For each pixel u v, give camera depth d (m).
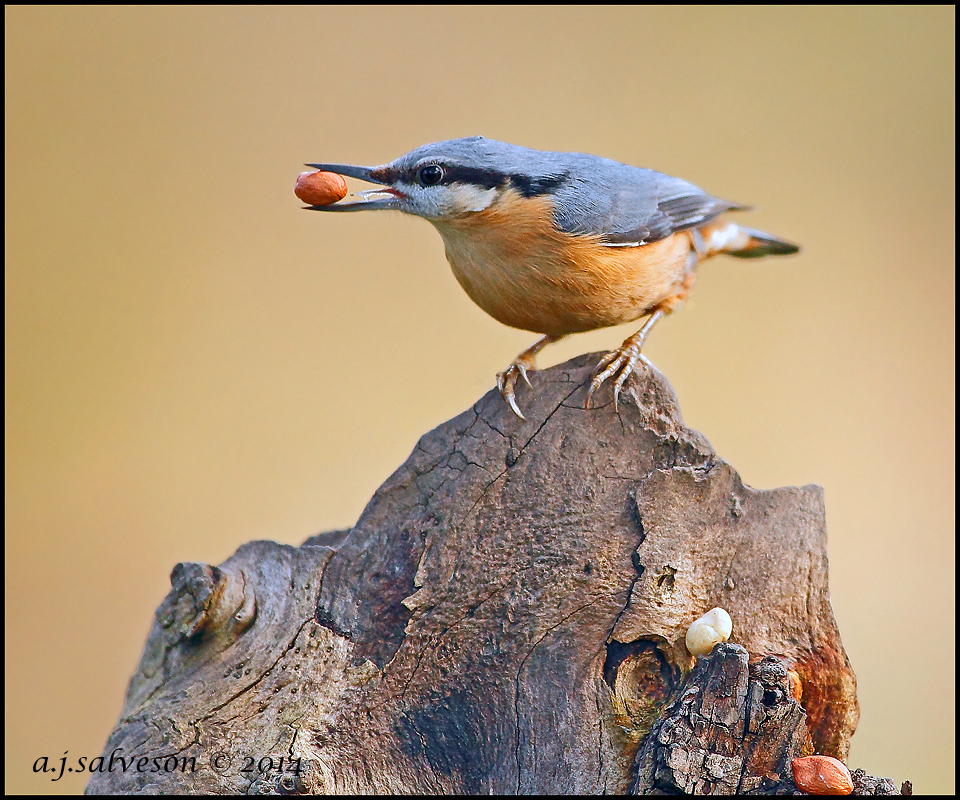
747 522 6.21
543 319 7.82
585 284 7.50
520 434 6.32
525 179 7.28
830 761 5.46
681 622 6.04
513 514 6.21
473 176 7.25
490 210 7.26
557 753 5.87
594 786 5.77
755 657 6.02
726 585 6.14
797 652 6.07
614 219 7.45
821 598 6.16
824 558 6.19
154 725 5.66
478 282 7.73
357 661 5.96
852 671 6.08
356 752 5.84
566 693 5.96
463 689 6.05
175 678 5.81
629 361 6.39
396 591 6.11
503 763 5.93
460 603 6.11
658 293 8.09
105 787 5.51
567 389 6.39
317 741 5.77
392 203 7.45
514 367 6.53
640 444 6.29
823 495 6.28
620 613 6.05
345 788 5.73
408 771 5.90
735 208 8.69
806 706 6.03
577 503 6.21
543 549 6.15
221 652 5.88
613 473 6.25
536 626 6.07
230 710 5.74
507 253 7.43
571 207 7.31
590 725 5.88
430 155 7.34
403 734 5.97
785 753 5.50
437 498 6.26
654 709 5.91
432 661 6.05
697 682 5.69
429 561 6.14
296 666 5.88
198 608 5.79
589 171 7.73
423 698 6.02
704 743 5.48
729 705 5.51
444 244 7.80
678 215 8.11
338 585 6.11
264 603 6.02
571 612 6.07
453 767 5.96
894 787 5.52
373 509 6.29
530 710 5.97
